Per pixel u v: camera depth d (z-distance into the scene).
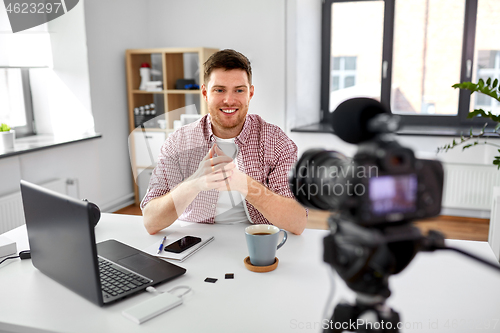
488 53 3.56
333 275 0.51
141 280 1.02
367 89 3.94
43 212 1.00
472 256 0.42
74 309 0.92
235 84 1.37
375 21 3.79
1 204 2.53
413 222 0.43
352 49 3.92
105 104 3.57
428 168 0.42
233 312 0.89
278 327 0.83
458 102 3.69
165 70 3.67
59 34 3.31
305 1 3.66
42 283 1.05
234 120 1.42
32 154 2.84
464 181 3.34
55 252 0.99
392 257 0.44
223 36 3.87
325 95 4.11
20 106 3.30
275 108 3.81
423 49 3.70
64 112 3.42
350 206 0.42
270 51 3.73
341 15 3.89
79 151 3.30
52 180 3.03
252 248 1.08
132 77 3.75
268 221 1.49
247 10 3.74
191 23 3.95
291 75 3.69
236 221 1.52
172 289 0.99
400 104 3.87
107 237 1.36
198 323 0.86
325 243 0.46
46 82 3.38
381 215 0.42
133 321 0.87
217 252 1.21
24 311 0.91
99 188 3.56
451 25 3.59
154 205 1.36
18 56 3.14
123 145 3.86
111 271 1.07
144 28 4.05
